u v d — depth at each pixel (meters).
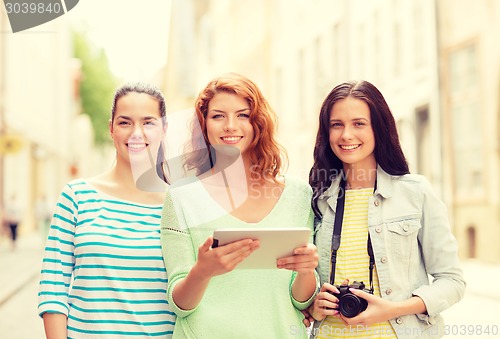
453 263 2.82
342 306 2.67
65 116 38.78
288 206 2.80
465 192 13.05
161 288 2.75
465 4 12.84
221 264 2.31
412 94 14.67
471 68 12.79
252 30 25.39
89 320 2.69
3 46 20.42
